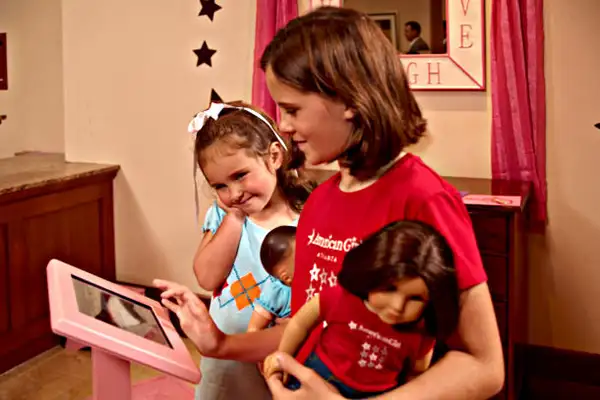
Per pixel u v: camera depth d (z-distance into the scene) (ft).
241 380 4.83
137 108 11.27
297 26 2.94
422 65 9.07
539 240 8.93
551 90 8.63
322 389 2.91
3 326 9.57
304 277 3.27
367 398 2.87
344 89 2.77
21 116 13.24
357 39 2.82
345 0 9.28
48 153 13.09
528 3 8.44
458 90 9.01
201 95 10.80
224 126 4.09
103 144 11.60
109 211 11.55
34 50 12.85
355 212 3.07
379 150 2.85
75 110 11.71
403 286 2.79
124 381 3.97
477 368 2.80
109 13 11.20
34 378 9.58
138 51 11.10
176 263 11.43
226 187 4.20
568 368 9.00
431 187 2.90
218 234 4.76
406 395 2.79
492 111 8.79
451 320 2.80
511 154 8.73
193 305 4.11
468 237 2.89
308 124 2.88
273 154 4.21
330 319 3.08
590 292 8.80
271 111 9.85
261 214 4.67
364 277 2.86
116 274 11.83
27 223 9.81
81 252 10.96
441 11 8.86
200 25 10.63
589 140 8.54
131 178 11.50
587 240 8.72
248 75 10.43
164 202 11.34
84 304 3.90
